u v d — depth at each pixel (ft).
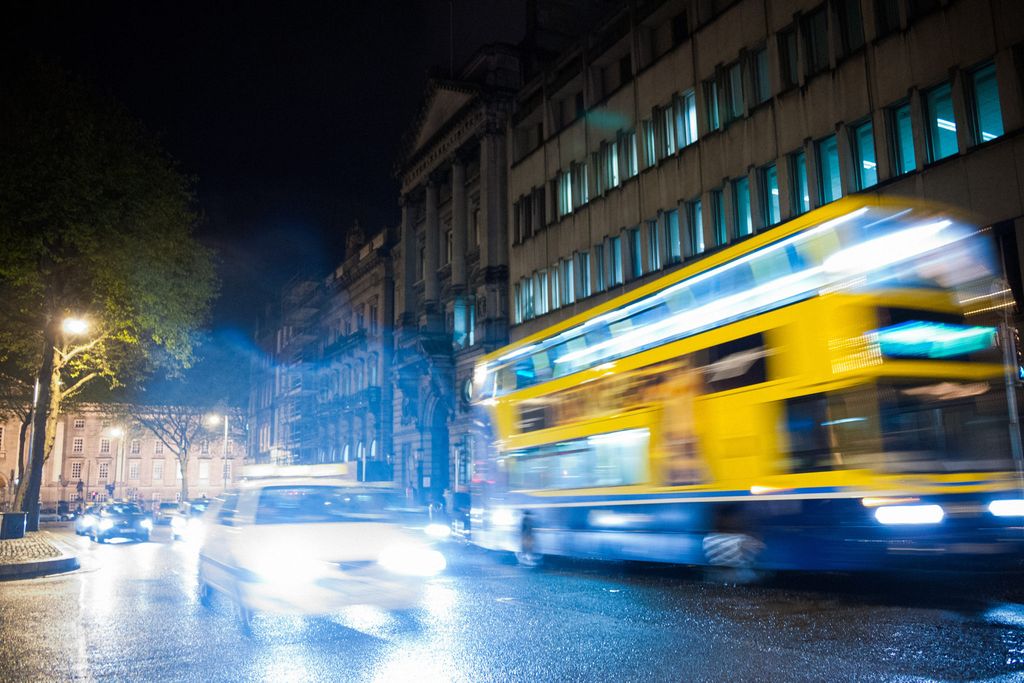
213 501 40.42
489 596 40.09
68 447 342.03
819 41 79.30
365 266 190.90
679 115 95.45
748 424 36.83
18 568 55.98
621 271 103.09
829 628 28.32
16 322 115.75
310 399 231.30
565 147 116.47
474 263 138.62
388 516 33.35
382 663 25.02
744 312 37.91
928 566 29.91
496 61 135.13
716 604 34.96
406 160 162.61
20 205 88.79
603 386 48.80
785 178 80.74
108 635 31.48
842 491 32.07
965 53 65.10
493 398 62.90
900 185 69.31
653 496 43.06
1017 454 32.22
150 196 98.27
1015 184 60.80
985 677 21.17
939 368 32.22
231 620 33.88
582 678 22.72
